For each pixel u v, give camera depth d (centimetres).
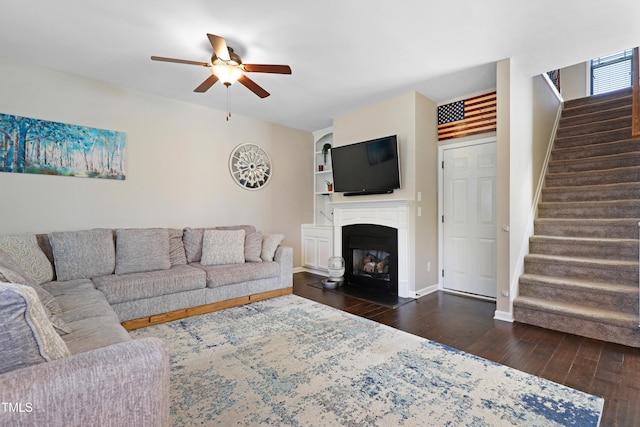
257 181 488
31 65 305
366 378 194
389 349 235
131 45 271
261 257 385
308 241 544
